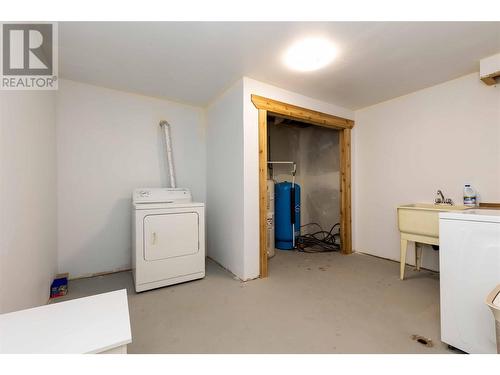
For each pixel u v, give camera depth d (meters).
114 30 1.56
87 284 2.24
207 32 1.60
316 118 2.84
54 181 2.18
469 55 1.91
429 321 1.58
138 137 2.72
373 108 3.08
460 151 2.29
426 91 2.55
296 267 2.70
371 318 1.62
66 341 0.73
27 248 1.45
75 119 2.37
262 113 2.37
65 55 1.87
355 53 1.87
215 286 2.18
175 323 1.57
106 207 2.54
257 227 2.38
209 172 3.08
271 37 1.66
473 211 1.49
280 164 4.13
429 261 2.54
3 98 1.19
